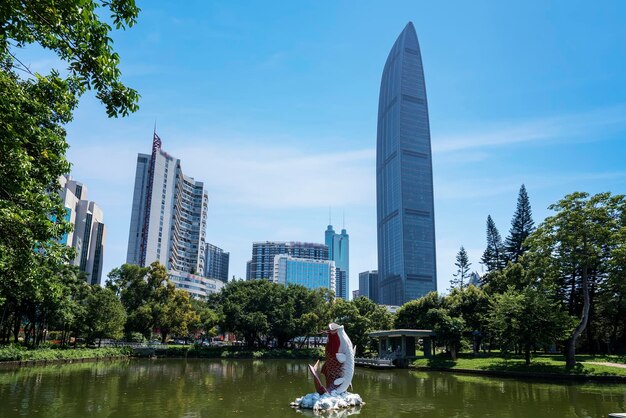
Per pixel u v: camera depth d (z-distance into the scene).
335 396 22.81
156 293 69.38
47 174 15.52
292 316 75.00
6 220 12.00
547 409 21.98
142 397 24.67
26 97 12.34
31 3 9.20
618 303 45.28
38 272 16.08
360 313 71.69
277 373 42.72
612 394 27.02
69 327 56.09
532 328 39.12
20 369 39.00
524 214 70.06
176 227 138.88
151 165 131.25
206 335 87.56
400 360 52.53
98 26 9.88
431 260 194.25
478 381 35.66
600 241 36.88
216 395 26.17
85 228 111.12
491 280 61.66
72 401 22.61
